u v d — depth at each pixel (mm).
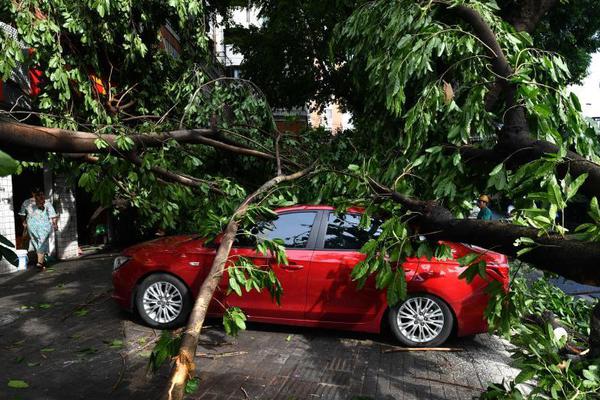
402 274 2568
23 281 7891
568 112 2414
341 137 5961
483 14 3246
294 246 5105
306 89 16844
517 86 2412
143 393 3732
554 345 2350
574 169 2016
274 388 3865
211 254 5207
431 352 4812
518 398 2248
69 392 3730
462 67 3262
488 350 4922
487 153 2557
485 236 2199
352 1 7379
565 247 1780
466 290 4801
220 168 6770
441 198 2896
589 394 2074
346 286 4938
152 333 5164
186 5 6938
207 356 4512
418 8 3281
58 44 5793
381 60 3701
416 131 3102
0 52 5176
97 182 4344
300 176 4668
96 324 5465
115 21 6531
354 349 4836
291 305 5035
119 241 12656
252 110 6238
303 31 14773
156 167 4379
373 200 3248
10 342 4859
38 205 8898
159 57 8523
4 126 2328
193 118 6613
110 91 7492
